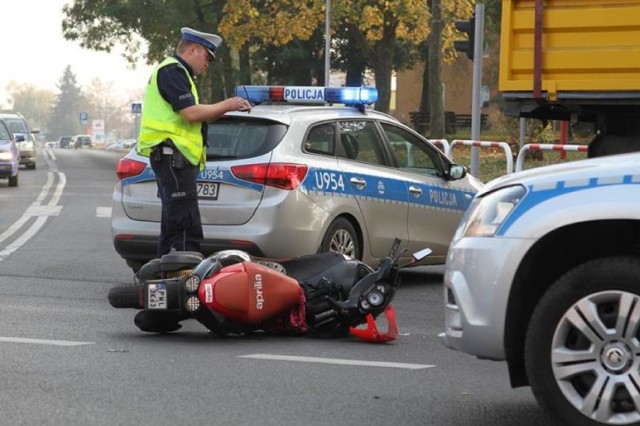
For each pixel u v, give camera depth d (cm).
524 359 784
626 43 1001
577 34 1017
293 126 1471
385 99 7181
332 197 1488
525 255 769
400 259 1623
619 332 734
